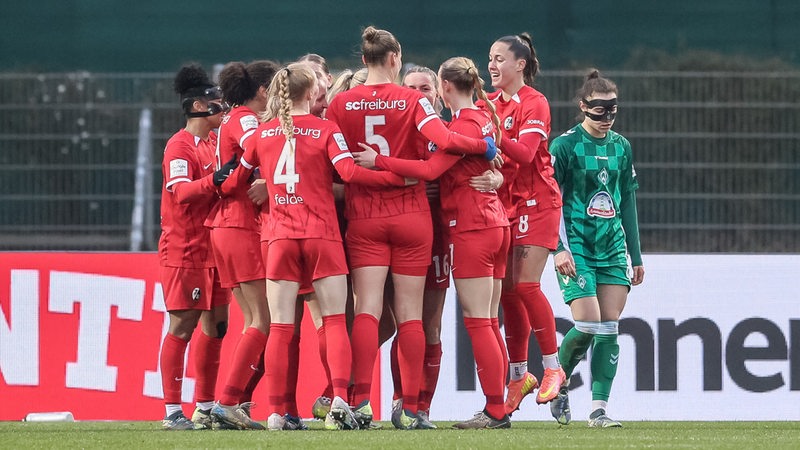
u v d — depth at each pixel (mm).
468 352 30203
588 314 23875
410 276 22438
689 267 30750
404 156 22438
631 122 41156
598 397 24422
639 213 41062
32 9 51312
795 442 20203
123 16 51219
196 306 24500
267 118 22438
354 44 51062
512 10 51156
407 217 22188
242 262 23203
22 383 30797
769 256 30812
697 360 30594
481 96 22891
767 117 41188
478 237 22531
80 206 41750
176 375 25000
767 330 30734
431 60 50594
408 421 22609
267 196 23047
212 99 24672
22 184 41719
